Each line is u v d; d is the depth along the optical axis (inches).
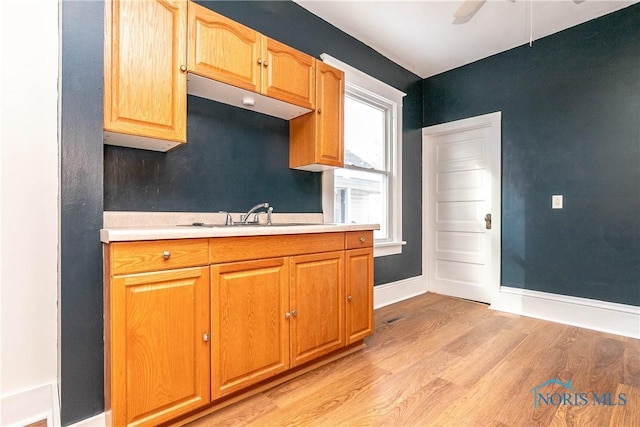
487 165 132.6
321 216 107.4
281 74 81.7
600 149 104.5
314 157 91.1
